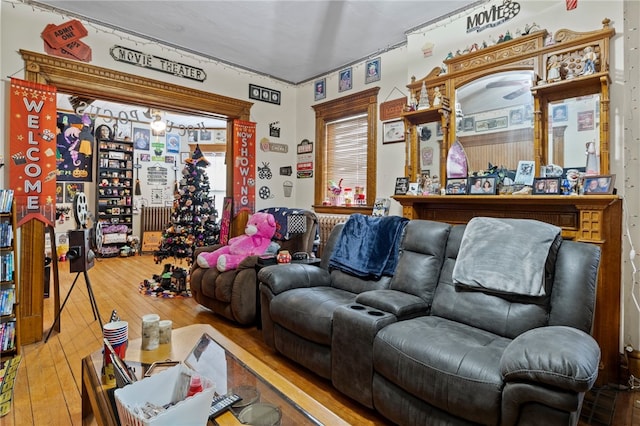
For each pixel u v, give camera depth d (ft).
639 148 7.27
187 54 13.03
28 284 8.98
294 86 16.48
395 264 8.27
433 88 10.44
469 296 6.43
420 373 5.10
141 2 9.85
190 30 11.51
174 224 16.61
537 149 8.16
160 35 11.87
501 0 9.14
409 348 5.34
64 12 10.25
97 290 13.89
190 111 13.46
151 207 23.80
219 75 13.94
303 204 16.25
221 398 4.34
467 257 6.66
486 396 4.49
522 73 8.59
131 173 22.94
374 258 8.59
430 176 10.52
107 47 11.15
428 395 5.00
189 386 3.86
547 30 8.32
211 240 16.19
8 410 6.07
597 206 6.89
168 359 5.36
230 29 11.37
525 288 5.72
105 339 4.81
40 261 9.23
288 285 8.43
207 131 25.58
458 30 10.09
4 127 9.16
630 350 7.20
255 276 10.04
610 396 6.70
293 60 13.82
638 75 7.24
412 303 6.69
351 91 13.93
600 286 6.94
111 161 22.12
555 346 4.29
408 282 7.36
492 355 4.90
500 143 8.99
